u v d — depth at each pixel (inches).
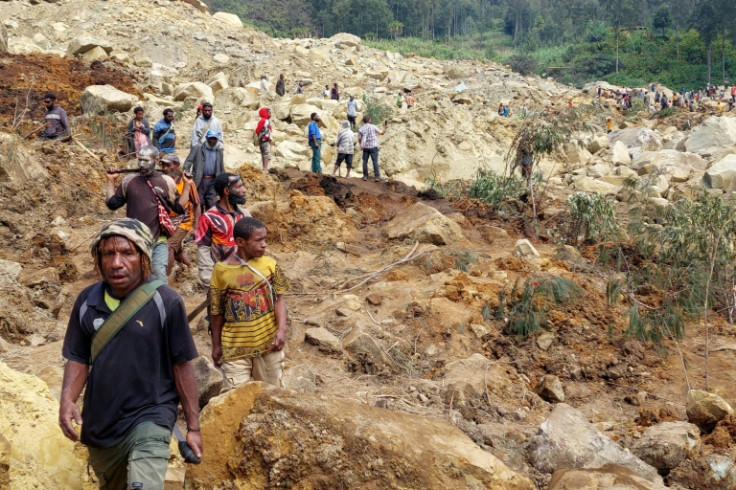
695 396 244.2
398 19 5034.5
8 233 358.9
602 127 1315.2
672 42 3567.9
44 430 154.0
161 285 129.2
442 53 3690.9
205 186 377.4
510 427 230.1
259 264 195.5
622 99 1627.7
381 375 274.1
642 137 1114.1
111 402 125.1
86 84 900.6
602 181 829.8
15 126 518.6
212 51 1389.0
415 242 434.9
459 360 285.4
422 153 915.4
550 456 210.7
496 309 327.6
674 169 868.0
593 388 282.7
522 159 556.4
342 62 1717.5
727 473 213.5
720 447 230.4
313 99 1076.5
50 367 223.8
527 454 215.9
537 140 545.3
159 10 1497.3
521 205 525.7
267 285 195.0
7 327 269.0
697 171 874.8
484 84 1704.0
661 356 300.8
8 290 285.1
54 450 152.4
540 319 316.2
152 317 126.5
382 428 156.0
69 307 304.8
